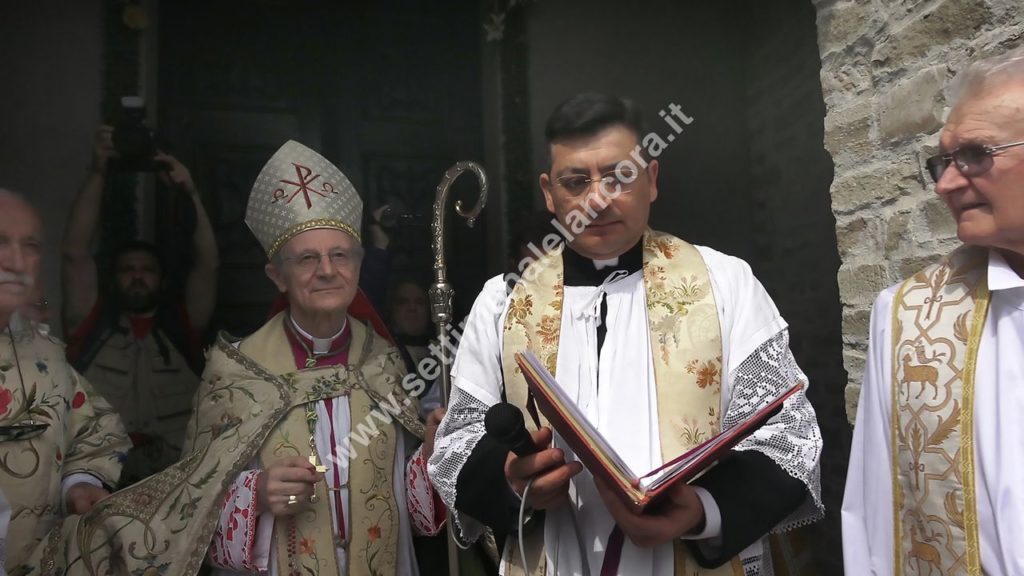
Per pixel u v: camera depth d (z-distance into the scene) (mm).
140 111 2906
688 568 1489
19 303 2104
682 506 1356
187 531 2000
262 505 1975
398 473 2254
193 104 2980
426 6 3260
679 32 3451
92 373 2748
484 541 2279
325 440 2156
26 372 2082
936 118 2020
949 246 1981
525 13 3318
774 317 1648
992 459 1302
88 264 2805
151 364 2824
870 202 2256
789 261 3408
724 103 3463
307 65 3129
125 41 2896
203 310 2916
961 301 1420
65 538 2043
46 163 2791
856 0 2307
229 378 2203
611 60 3393
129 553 1992
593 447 1255
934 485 1365
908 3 2117
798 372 1606
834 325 3354
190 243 2926
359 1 3188
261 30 3080
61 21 2828
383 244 3133
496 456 1539
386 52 3217
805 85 3354
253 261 2996
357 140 3166
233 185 3006
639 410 1592
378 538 2123
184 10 2986
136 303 2832
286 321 2334
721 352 1603
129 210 2873
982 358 1357
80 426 2223
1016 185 1253
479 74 3299
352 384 2240
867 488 1504
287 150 2277
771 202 3426
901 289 1542
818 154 3357
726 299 1646
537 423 1531
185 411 2854
